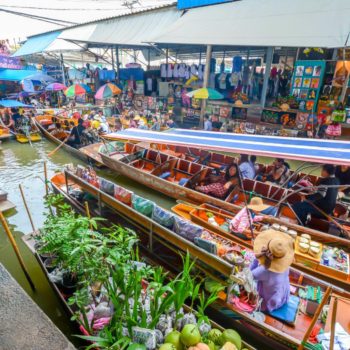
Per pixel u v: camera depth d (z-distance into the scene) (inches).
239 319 151.3
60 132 539.2
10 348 59.7
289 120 456.8
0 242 242.2
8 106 550.3
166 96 644.1
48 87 706.8
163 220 190.2
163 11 554.6
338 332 135.3
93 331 127.2
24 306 69.6
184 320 124.5
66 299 159.5
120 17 620.7
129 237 139.6
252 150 226.5
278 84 504.1
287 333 142.2
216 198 269.6
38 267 209.0
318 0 335.0
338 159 195.8
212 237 208.7
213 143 258.1
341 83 405.7
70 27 724.0
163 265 190.9
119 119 605.0
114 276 120.8
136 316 113.8
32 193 335.3
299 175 305.0
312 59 443.5
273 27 322.7
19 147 505.4
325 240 205.9
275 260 138.6
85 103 820.0
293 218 255.1
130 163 368.8
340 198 276.8
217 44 332.5
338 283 175.2
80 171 281.7
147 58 799.7
